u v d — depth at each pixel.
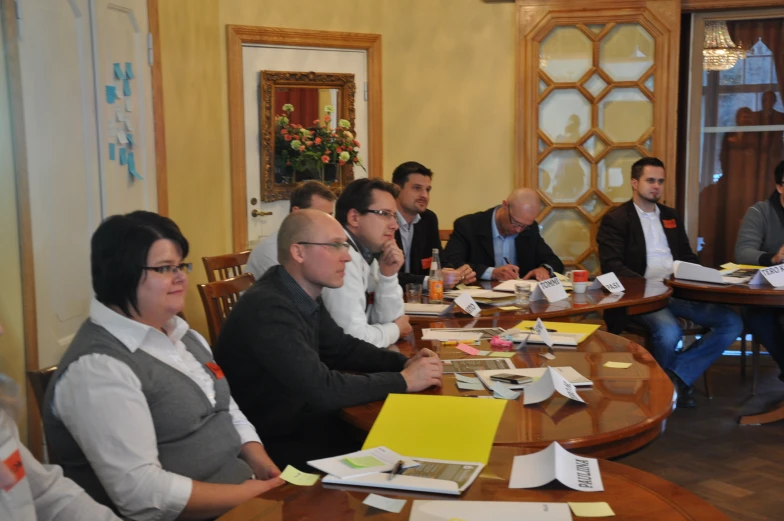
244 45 4.97
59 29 3.07
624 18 5.13
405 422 1.72
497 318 3.01
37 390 1.71
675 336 4.08
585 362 2.29
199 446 1.72
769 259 4.31
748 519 2.89
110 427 1.54
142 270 1.65
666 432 3.86
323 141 5.11
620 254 4.45
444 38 5.42
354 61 5.34
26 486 1.27
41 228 2.88
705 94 5.30
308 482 1.42
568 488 1.36
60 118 3.06
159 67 4.03
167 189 4.12
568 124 5.32
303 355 2.01
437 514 1.26
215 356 2.20
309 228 2.10
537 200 4.14
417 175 4.09
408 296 3.37
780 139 5.21
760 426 3.93
